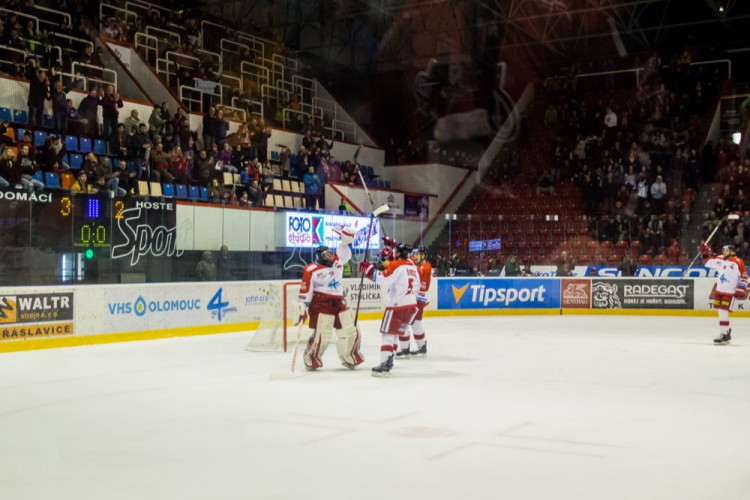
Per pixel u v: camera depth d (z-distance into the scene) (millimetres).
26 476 5219
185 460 5613
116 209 14320
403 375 9992
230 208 16453
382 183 27938
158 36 24500
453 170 28469
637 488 4887
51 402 8070
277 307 12922
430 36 29859
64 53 20719
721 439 6305
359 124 31156
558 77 31547
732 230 21516
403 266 9773
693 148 27172
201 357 11945
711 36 29328
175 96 22578
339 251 10430
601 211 26109
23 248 13000
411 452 5824
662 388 8992
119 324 14086
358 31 30344
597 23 28250
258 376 9914
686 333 16062
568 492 4793
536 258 21672
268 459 5629
